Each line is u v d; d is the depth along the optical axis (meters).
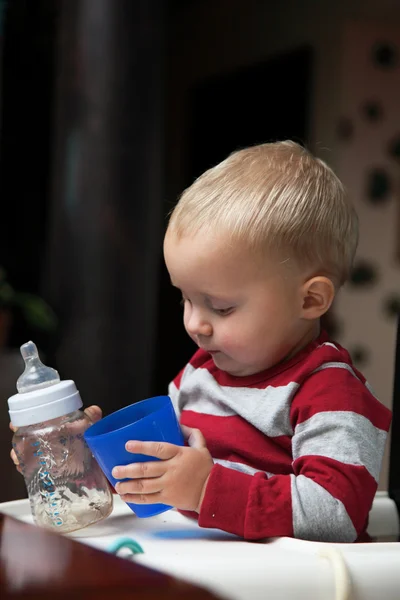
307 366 1.23
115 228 4.30
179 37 7.02
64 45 4.36
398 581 0.94
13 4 6.07
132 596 0.48
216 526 1.09
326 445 1.14
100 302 4.28
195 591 0.50
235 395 1.29
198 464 1.10
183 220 1.25
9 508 1.28
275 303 1.23
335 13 5.80
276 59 6.17
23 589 0.50
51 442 1.11
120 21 4.31
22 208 6.57
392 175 5.97
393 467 1.43
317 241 1.26
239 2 6.50
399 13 5.87
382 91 5.91
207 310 1.25
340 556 0.93
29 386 1.11
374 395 1.32
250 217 1.21
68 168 4.33
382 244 5.96
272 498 1.10
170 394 1.46
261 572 0.90
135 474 1.09
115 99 4.31
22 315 5.65
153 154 4.40
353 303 5.90
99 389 4.25
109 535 1.13
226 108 6.68
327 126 5.85
